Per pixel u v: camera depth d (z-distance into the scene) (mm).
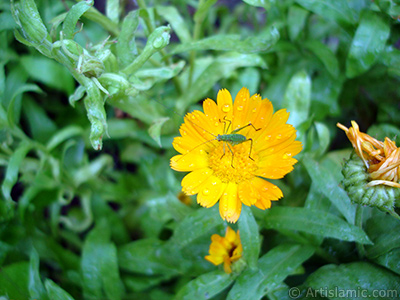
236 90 205
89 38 215
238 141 131
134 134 204
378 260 142
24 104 216
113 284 169
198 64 205
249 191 128
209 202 130
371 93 206
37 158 224
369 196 119
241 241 134
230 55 184
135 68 145
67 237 212
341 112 214
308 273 165
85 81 127
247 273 142
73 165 214
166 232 197
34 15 125
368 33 162
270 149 138
